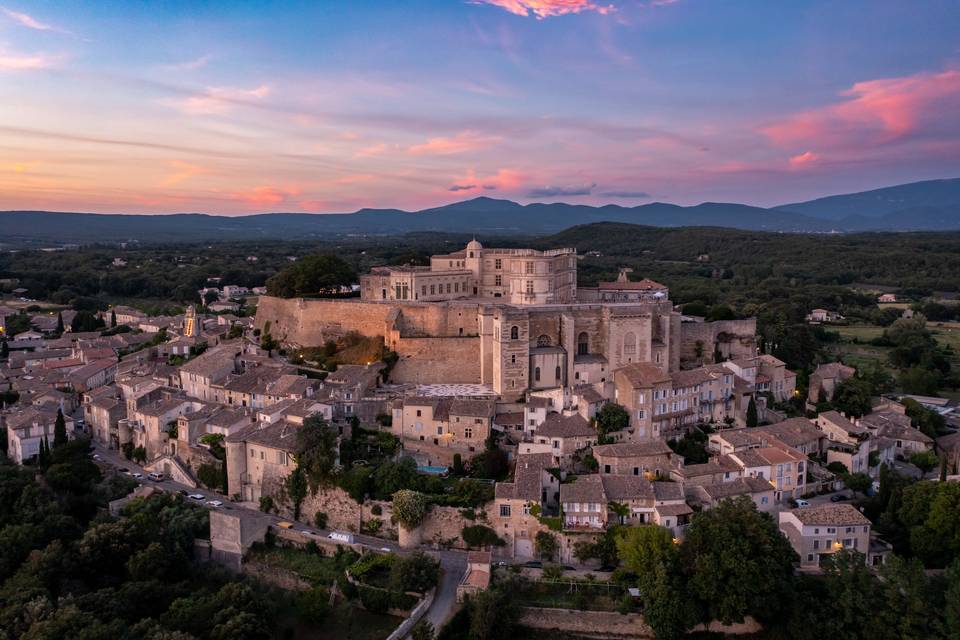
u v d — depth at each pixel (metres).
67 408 186.38
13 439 155.75
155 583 106.12
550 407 145.12
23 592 98.25
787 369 195.12
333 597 112.56
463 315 180.25
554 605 107.06
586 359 160.88
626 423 138.50
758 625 105.06
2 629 90.50
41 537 116.25
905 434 155.00
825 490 132.62
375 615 110.56
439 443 142.62
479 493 121.81
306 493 129.75
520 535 118.00
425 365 172.75
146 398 165.62
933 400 195.88
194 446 145.62
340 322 192.12
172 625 97.44
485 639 100.81
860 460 139.25
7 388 194.38
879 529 118.75
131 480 144.38
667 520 113.44
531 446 134.50
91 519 130.62
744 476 125.38
